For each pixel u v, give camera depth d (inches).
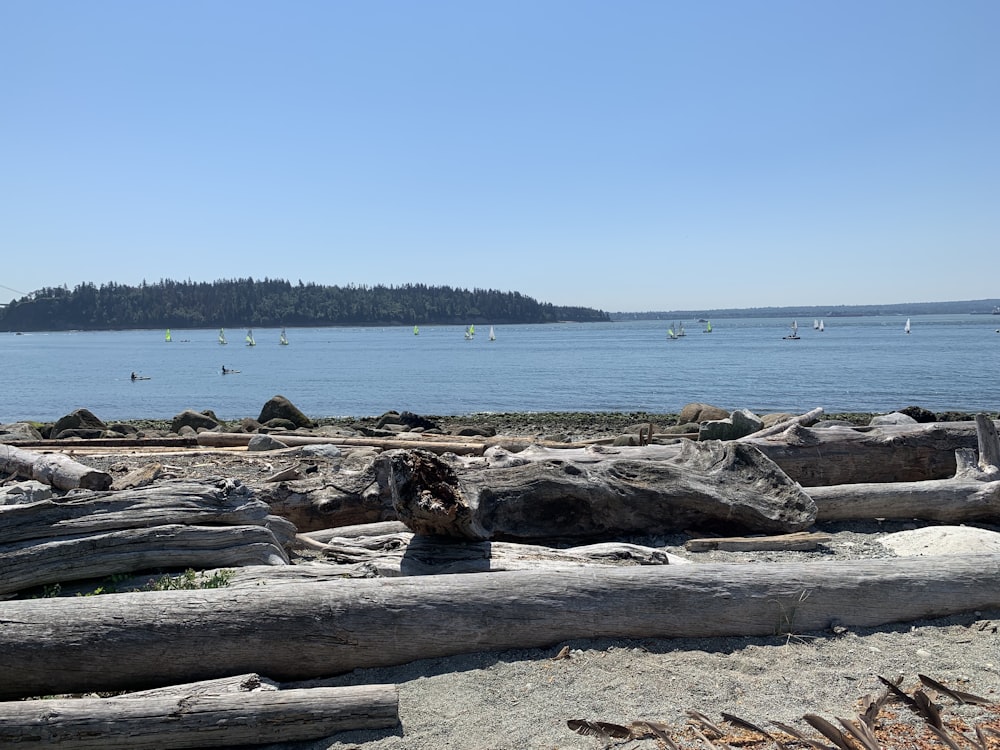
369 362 2819.9
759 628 204.8
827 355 2623.0
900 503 339.3
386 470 325.7
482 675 181.5
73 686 175.0
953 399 1325.0
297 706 158.7
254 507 258.4
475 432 810.2
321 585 192.9
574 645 195.0
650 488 310.7
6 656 170.1
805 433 395.5
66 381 2057.1
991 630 207.9
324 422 1022.4
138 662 175.3
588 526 306.0
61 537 231.5
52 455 436.8
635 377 1932.8
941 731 145.1
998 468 365.1
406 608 188.5
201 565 243.1
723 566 214.4
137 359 3203.7
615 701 169.5
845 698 172.2
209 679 178.7
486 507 295.3
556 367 2375.7
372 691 163.3
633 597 200.4
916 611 214.1
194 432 820.0
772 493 323.0
